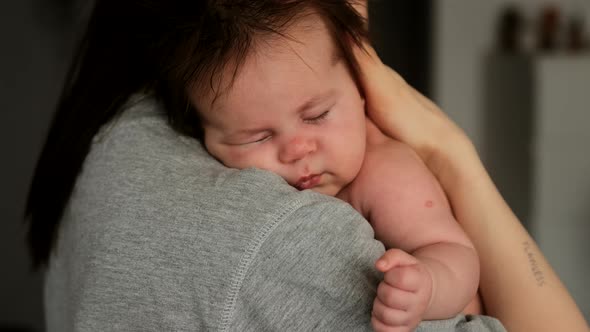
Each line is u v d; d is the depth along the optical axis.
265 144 0.85
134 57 0.89
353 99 0.87
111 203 0.80
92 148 0.88
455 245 0.80
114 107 0.89
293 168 0.84
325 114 0.85
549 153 2.69
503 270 0.91
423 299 0.64
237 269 0.70
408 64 3.04
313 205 0.72
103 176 0.83
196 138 0.89
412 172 0.86
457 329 0.74
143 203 0.78
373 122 0.96
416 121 0.95
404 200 0.84
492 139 3.06
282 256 0.70
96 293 0.78
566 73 2.62
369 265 0.71
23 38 3.04
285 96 0.81
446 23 3.04
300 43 0.81
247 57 0.80
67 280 0.90
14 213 3.09
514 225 0.93
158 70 0.87
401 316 0.63
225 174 0.77
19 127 3.08
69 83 0.93
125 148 0.84
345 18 0.87
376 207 0.86
